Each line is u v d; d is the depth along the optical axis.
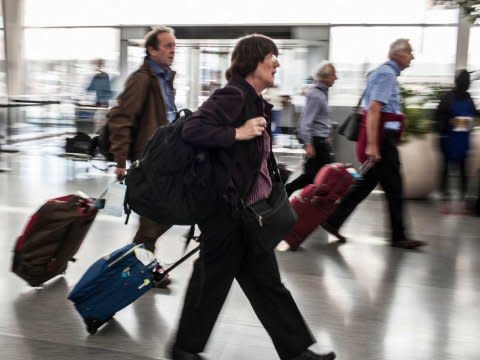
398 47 4.57
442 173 6.51
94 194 6.94
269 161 2.56
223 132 2.28
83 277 3.03
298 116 9.77
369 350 2.96
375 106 4.54
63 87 12.12
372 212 6.31
